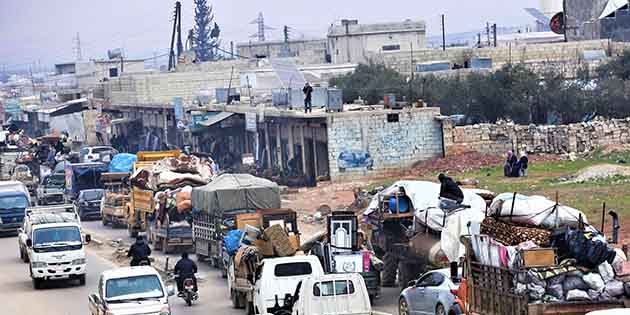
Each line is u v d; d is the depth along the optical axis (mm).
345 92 171750
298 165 140500
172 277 70000
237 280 64812
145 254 74750
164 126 196000
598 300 42594
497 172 114875
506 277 43219
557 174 108375
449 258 55969
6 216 118688
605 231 72938
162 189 96875
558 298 42562
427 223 60375
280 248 62281
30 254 80625
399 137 127812
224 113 161500
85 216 129625
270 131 150750
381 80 173125
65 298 74562
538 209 48125
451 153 128625
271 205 82250
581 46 186375
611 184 94500
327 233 63438
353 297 51719
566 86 154125
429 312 51156
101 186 135875
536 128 127500
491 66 183750
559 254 44156
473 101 153875
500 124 130125
